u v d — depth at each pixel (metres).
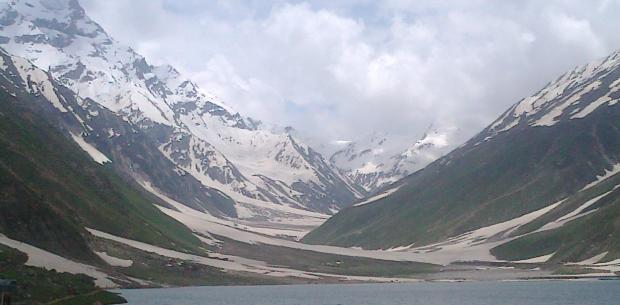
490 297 179.50
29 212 188.88
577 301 158.25
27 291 122.88
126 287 194.00
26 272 135.12
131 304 140.12
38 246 182.38
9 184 192.25
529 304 153.00
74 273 161.25
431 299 177.50
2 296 105.19
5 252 147.88
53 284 134.50
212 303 157.12
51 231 193.25
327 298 182.62
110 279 194.25
